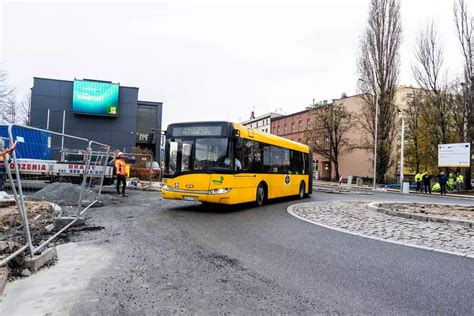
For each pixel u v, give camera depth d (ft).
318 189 97.76
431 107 127.44
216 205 45.75
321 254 21.50
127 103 133.49
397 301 14.24
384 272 18.08
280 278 16.78
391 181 147.33
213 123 39.19
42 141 40.81
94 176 43.75
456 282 16.69
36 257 17.04
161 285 15.47
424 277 17.37
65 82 129.08
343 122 157.69
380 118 130.82
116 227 28.43
